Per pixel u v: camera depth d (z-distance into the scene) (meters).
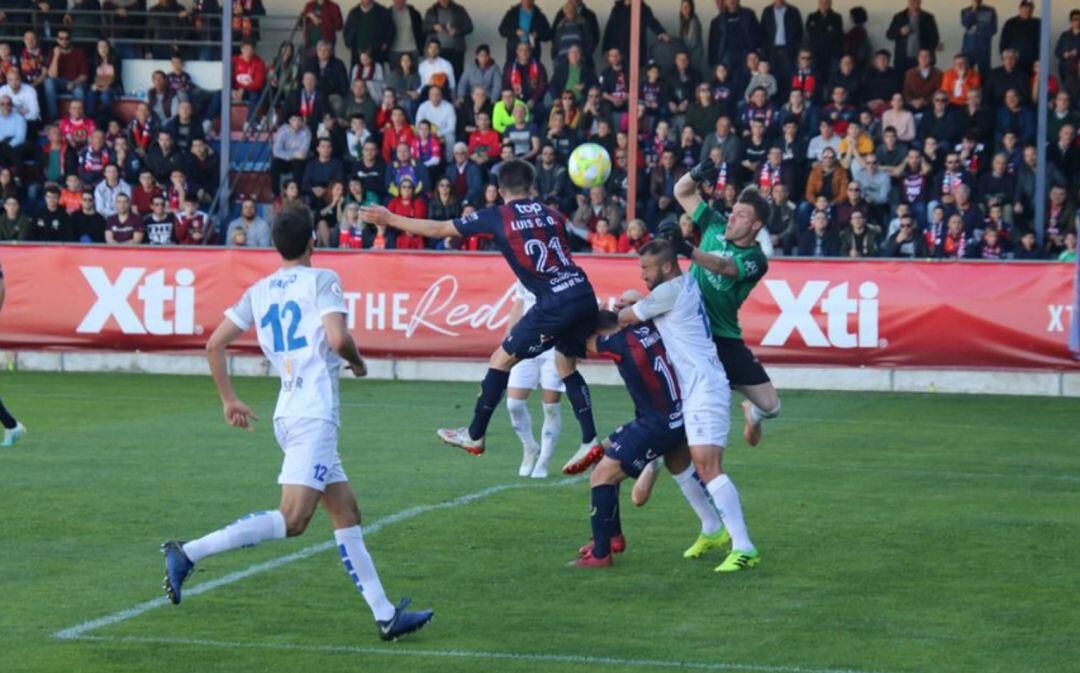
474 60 58.00
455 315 46.66
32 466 29.70
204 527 23.77
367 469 29.92
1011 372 44.41
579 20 57.56
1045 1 47.03
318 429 16.58
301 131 54.84
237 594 19.33
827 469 30.59
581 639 17.28
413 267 46.88
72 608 18.55
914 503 26.59
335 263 47.38
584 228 50.06
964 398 43.56
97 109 59.06
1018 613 18.61
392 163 52.03
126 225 51.69
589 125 53.53
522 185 23.55
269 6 64.81
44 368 48.56
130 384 45.00
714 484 20.91
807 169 51.56
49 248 48.50
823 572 20.94
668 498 26.97
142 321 48.03
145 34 63.03
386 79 57.38
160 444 32.91
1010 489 28.20
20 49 63.06
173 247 47.81
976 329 44.44
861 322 45.03
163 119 57.72
